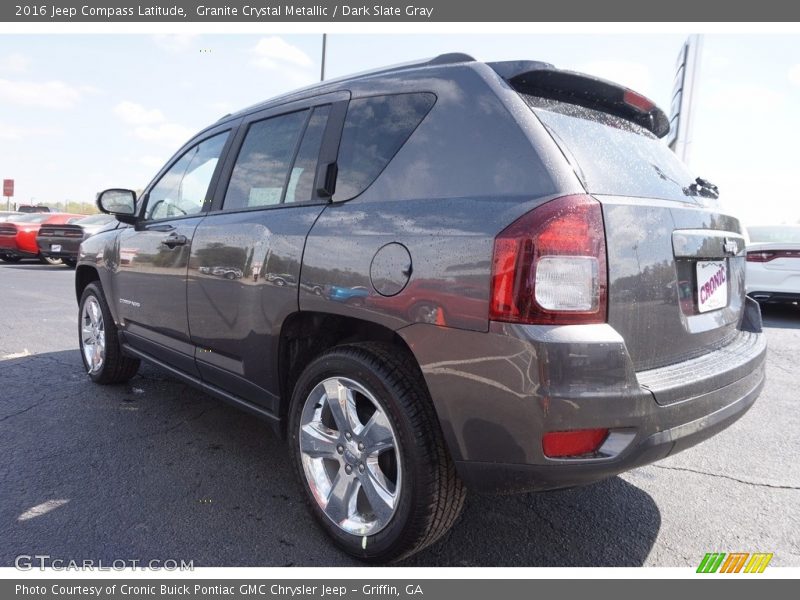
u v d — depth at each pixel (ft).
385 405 6.88
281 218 8.54
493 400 5.99
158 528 8.06
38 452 10.44
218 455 10.48
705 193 8.64
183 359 10.89
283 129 9.53
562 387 5.70
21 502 8.65
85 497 8.84
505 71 7.13
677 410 6.34
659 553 7.77
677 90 31.78
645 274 6.52
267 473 9.81
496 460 6.14
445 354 6.28
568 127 7.05
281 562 7.40
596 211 6.10
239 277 8.97
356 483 7.50
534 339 5.72
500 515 8.68
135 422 12.03
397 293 6.69
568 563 7.50
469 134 6.88
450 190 6.75
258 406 9.25
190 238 10.34
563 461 5.88
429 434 6.62
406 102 7.73
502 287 5.88
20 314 24.97
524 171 6.32
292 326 8.34
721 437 11.95
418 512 6.63
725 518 8.68
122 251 12.75
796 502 9.19
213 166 10.93
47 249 48.88
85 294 14.83
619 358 5.91
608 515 8.73
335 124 8.51
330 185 8.13
